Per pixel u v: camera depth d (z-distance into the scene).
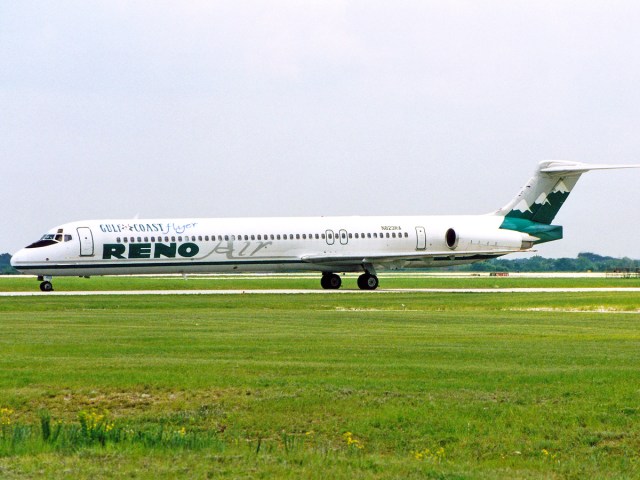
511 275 197.75
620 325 58.22
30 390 33.78
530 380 35.22
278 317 64.19
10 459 24.45
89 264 99.62
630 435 29.42
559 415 30.95
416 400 32.53
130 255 100.69
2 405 32.06
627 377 35.75
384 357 41.00
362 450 28.16
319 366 38.25
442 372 36.84
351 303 80.75
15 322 59.34
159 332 52.16
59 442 26.47
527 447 28.45
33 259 97.94
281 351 43.03
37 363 38.75
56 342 46.62
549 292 99.38
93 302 81.25
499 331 53.53
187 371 36.94
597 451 28.31
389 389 33.94
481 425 30.16
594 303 81.81
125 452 25.33
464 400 32.56
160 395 33.50
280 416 31.03
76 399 32.97
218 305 77.94
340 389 33.78
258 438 29.27
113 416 31.22
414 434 29.42
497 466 26.66
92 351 42.97
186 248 102.62
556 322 60.72
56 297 89.38
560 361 39.81
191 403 32.50
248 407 31.92
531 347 44.72
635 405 31.92
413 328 55.56
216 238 103.94
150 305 77.62
